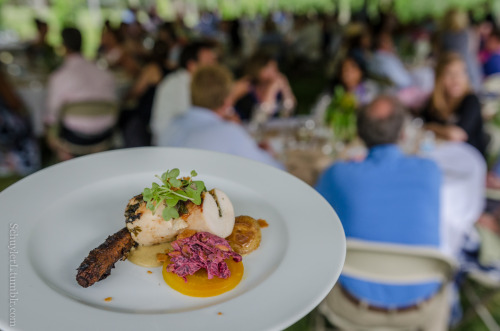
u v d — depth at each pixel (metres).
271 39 8.65
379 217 1.89
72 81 3.71
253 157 2.30
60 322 0.75
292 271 0.90
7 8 9.38
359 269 1.88
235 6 12.74
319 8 14.30
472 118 3.35
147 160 1.33
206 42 3.83
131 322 0.77
